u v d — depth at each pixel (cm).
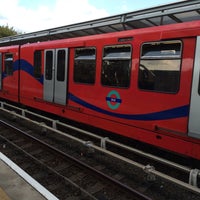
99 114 764
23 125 1041
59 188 541
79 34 1022
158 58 602
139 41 641
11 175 509
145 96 634
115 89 707
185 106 556
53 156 707
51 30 1052
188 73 548
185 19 712
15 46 1172
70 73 861
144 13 706
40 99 1012
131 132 676
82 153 738
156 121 615
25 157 705
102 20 826
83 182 565
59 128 989
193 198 512
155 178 571
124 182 575
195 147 548
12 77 1202
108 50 726
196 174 510
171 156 707
